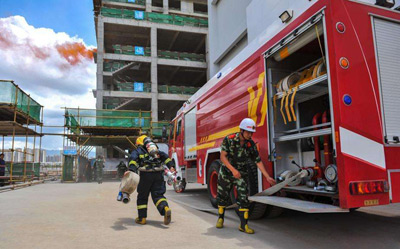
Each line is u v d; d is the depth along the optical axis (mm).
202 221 5000
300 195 4191
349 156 3088
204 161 7184
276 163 4301
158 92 33406
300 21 3770
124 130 19781
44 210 6148
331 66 3244
